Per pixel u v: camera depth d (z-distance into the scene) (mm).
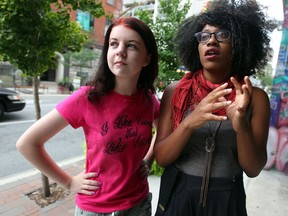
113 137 1293
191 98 1286
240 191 1262
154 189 3170
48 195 3086
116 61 1227
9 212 2734
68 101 1296
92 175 1354
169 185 1314
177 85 1354
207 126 1229
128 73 1244
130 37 1224
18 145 1286
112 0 22719
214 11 1270
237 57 1282
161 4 3656
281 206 2904
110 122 1292
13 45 2508
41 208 2842
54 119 1283
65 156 4832
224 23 1229
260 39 1360
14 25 2447
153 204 2826
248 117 1216
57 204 2932
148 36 1292
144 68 1423
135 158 1371
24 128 6562
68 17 2857
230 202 1212
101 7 3014
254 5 1351
